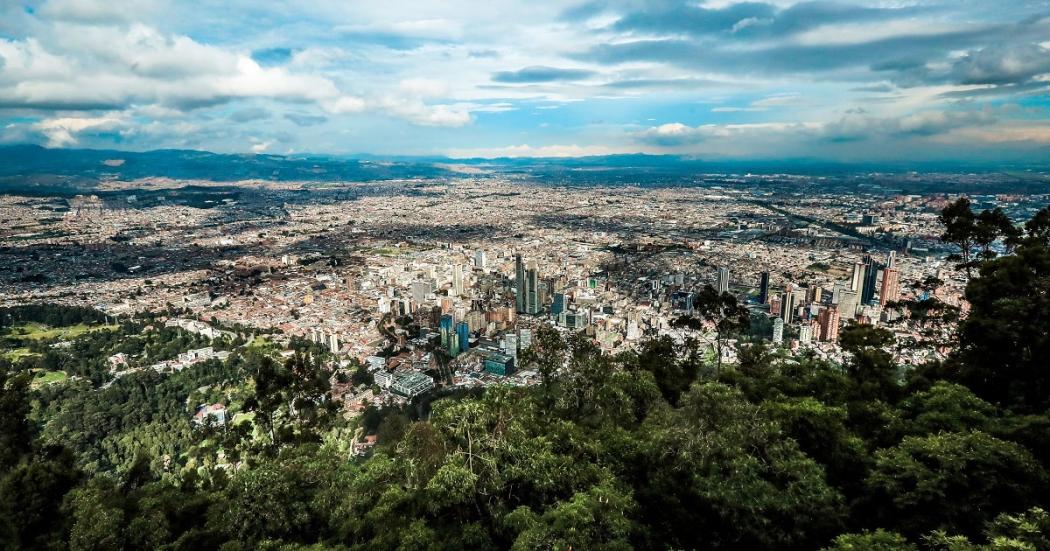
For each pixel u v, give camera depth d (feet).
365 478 99.60
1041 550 59.67
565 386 129.08
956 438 78.33
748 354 163.32
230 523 94.58
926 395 101.96
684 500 89.20
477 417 98.53
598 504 78.38
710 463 87.30
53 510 98.84
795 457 85.10
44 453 117.39
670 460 93.04
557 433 101.19
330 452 117.91
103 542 87.51
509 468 89.97
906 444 81.76
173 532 97.09
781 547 78.07
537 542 72.90
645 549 81.15
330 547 89.15
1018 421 88.33
